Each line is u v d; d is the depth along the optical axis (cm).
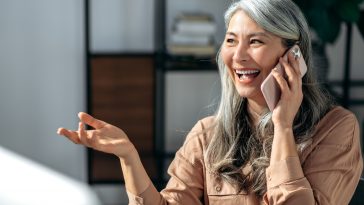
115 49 383
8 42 380
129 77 370
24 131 390
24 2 376
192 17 350
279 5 170
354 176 176
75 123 392
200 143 193
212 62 356
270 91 170
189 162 192
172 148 396
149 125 377
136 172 173
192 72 358
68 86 388
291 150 166
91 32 380
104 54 368
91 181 359
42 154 393
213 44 352
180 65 359
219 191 185
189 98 391
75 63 385
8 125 388
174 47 350
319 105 180
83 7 379
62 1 378
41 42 382
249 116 189
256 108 184
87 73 359
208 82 390
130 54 370
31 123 390
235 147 187
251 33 170
